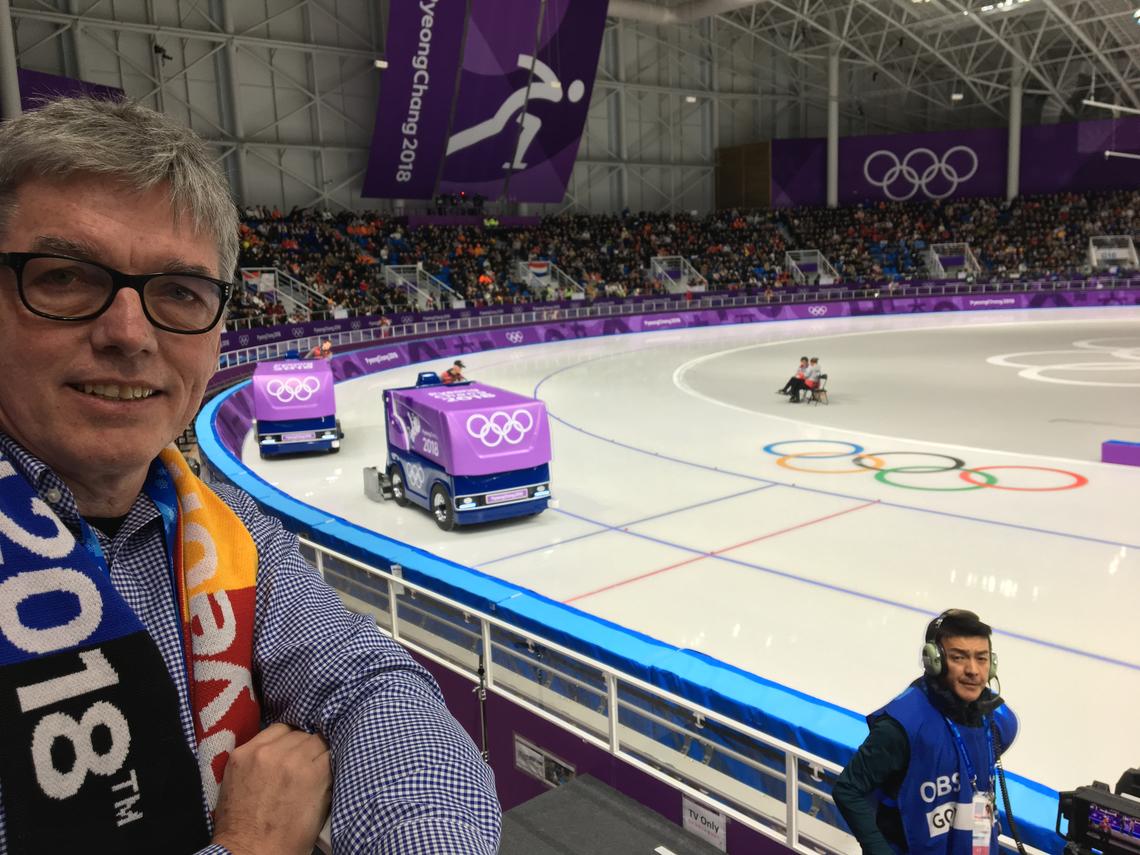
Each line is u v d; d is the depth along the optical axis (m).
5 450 1.00
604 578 10.27
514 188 47.09
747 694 5.45
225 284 1.15
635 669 6.13
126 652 0.93
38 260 0.98
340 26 42.06
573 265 49.56
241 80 39.84
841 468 15.46
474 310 41.66
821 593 9.50
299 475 16.56
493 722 6.49
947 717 2.99
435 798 0.95
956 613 2.99
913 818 3.01
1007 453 16.12
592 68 43.25
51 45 33.97
